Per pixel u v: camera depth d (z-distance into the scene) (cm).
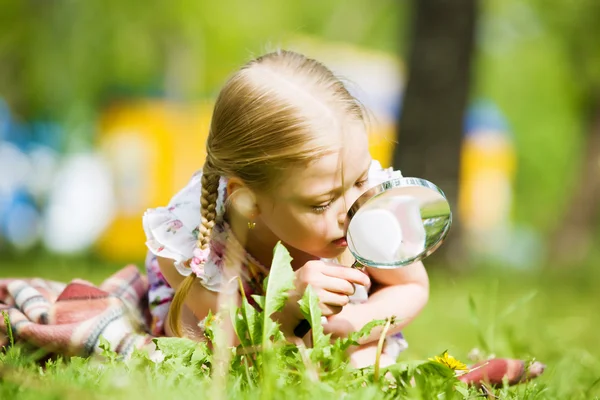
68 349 342
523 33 2267
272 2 2330
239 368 283
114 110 2258
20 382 257
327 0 2366
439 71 1259
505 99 2872
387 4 2308
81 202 2173
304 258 360
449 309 743
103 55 2008
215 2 2183
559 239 2025
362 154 326
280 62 344
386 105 2178
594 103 2052
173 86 2286
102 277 959
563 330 652
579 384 387
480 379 334
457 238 1255
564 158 3083
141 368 288
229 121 333
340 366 282
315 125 319
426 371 280
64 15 1909
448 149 1261
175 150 2266
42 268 1159
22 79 1945
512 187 3041
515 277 1277
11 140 2044
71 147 2153
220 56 2322
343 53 2270
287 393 250
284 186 321
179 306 338
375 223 301
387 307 358
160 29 2144
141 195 2252
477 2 1275
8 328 324
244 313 290
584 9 1939
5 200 2025
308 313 291
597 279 1265
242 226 346
